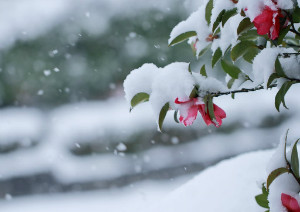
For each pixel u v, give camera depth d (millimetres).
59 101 18234
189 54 16031
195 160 11727
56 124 14680
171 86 1883
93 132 12688
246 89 1906
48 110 18016
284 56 1805
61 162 12211
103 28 17984
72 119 14789
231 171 2789
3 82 18359
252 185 2596
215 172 2871
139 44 17469
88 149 12555
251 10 1716
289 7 1684
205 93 1870
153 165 11734
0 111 18000
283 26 1745
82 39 18172
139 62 17547
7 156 13430
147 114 13141
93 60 18141
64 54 18328
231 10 1902
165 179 10578
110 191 10094
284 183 1764
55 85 18219
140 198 8695
